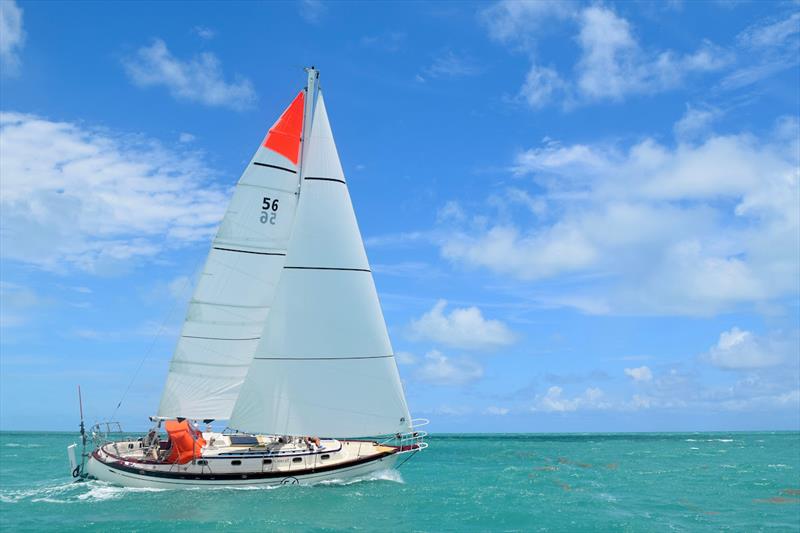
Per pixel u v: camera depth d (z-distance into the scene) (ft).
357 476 91.35
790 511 85.87
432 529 69.36
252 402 87.10
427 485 105.19
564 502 90.27
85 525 68.74
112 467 88.28
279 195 94.84
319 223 90.27
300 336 87.97
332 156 92.48
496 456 203.62
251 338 93.97
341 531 66.90
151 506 77.20
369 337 89.35
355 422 87.81
